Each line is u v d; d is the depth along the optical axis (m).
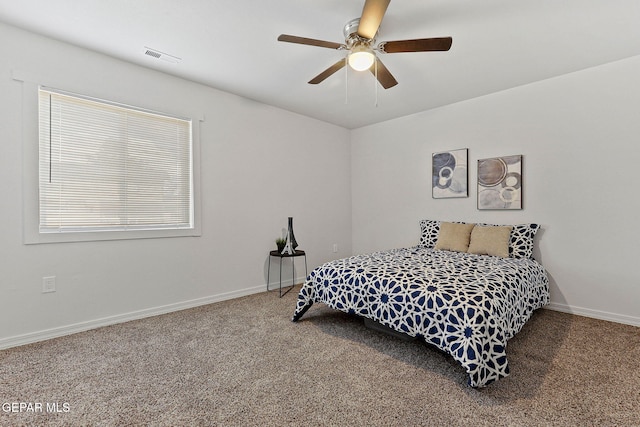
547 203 3.18
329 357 2.11
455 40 2.43
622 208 2.78
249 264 3.74
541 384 1.77
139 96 2.86
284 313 3.03
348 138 5.05
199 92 3.28
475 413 1.52
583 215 2.98
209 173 3.37
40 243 2.37
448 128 3.94
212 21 2.19
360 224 4.98
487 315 1.80
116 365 2.00
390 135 4.57
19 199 2.29
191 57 2.71
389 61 2.77
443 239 3.60
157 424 1.45
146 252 2.93
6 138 2.24
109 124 2.73
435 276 2.29
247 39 2.42
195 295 3.26
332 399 1.64
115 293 2.74
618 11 2.08
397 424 1.45
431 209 4.14
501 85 3.33
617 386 1.74
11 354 2.13
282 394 1.69
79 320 2.55
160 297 3.01
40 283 2.37
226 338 2.42
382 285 2.29
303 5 2.01
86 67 2.58
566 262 3.07
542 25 2.24
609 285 2.84
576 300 3.01
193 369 1.95
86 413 1.53
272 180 3.99
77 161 2.57
